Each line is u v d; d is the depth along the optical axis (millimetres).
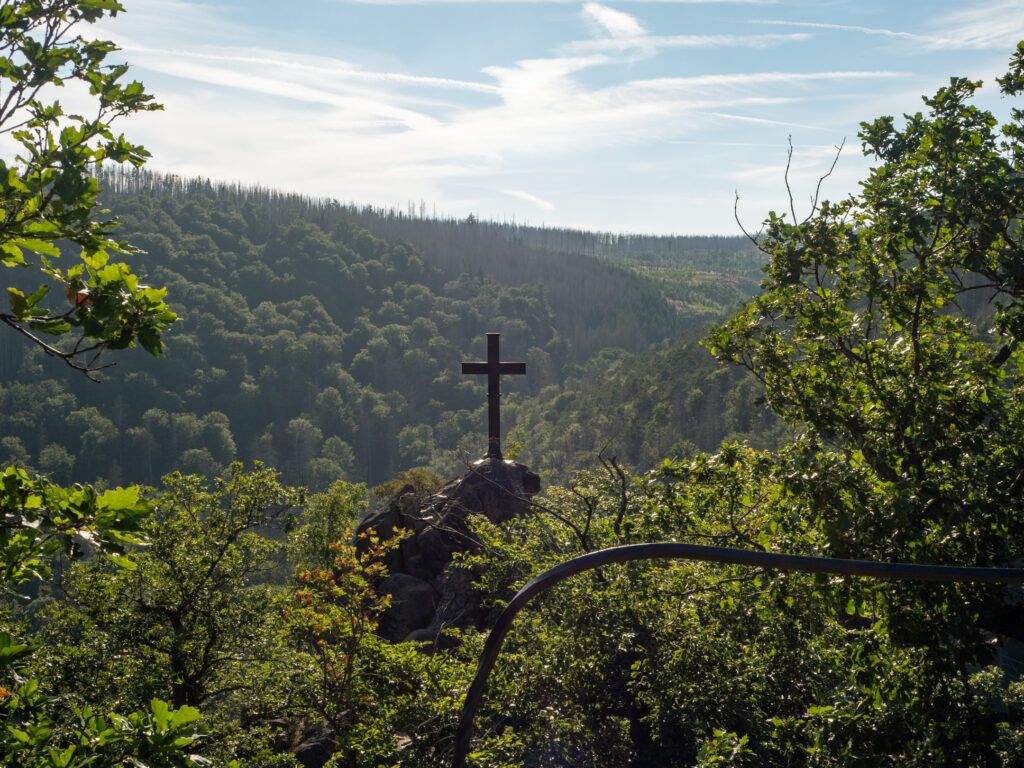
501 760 9859
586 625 11414
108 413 179125
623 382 169625
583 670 11203
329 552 13031
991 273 8766
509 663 11336
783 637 10031
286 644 13195
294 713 14758
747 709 10039
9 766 4777
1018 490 7684
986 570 1782
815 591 7887
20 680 5422
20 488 4719
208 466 168875
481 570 16984
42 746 5020
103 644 14609
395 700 11398
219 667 15672
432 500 20328
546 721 10922
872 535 7566
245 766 12648
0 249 5059
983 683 10070
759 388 122812
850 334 9375
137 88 5258
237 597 16469
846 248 9312
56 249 5016
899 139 9594
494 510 19797
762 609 9438
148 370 191750
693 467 9625
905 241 8891
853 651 8156
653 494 10289
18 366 184375
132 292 5078
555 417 182625
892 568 1800
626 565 10844
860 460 8398
